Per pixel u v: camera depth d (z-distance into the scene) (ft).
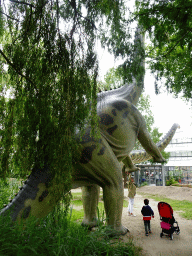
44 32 10.92
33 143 11.20
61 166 10.69
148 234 17.37
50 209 13.17
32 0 11.44
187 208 29.19
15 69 10.72
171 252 13.64
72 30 11.60
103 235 12.91
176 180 77.92
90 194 18.95
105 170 15.60
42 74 10.89
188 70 17.34
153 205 32.42
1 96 11.27
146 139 19.79
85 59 11.73
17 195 13.19
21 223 10.54
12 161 11.12
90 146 14.98
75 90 11.32
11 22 11.20
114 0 11.55
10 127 10.94
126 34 12.21
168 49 17.49
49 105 10.84
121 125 17.06
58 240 9.88
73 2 11.48
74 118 11.28
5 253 8.21
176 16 14.23
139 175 75.20
